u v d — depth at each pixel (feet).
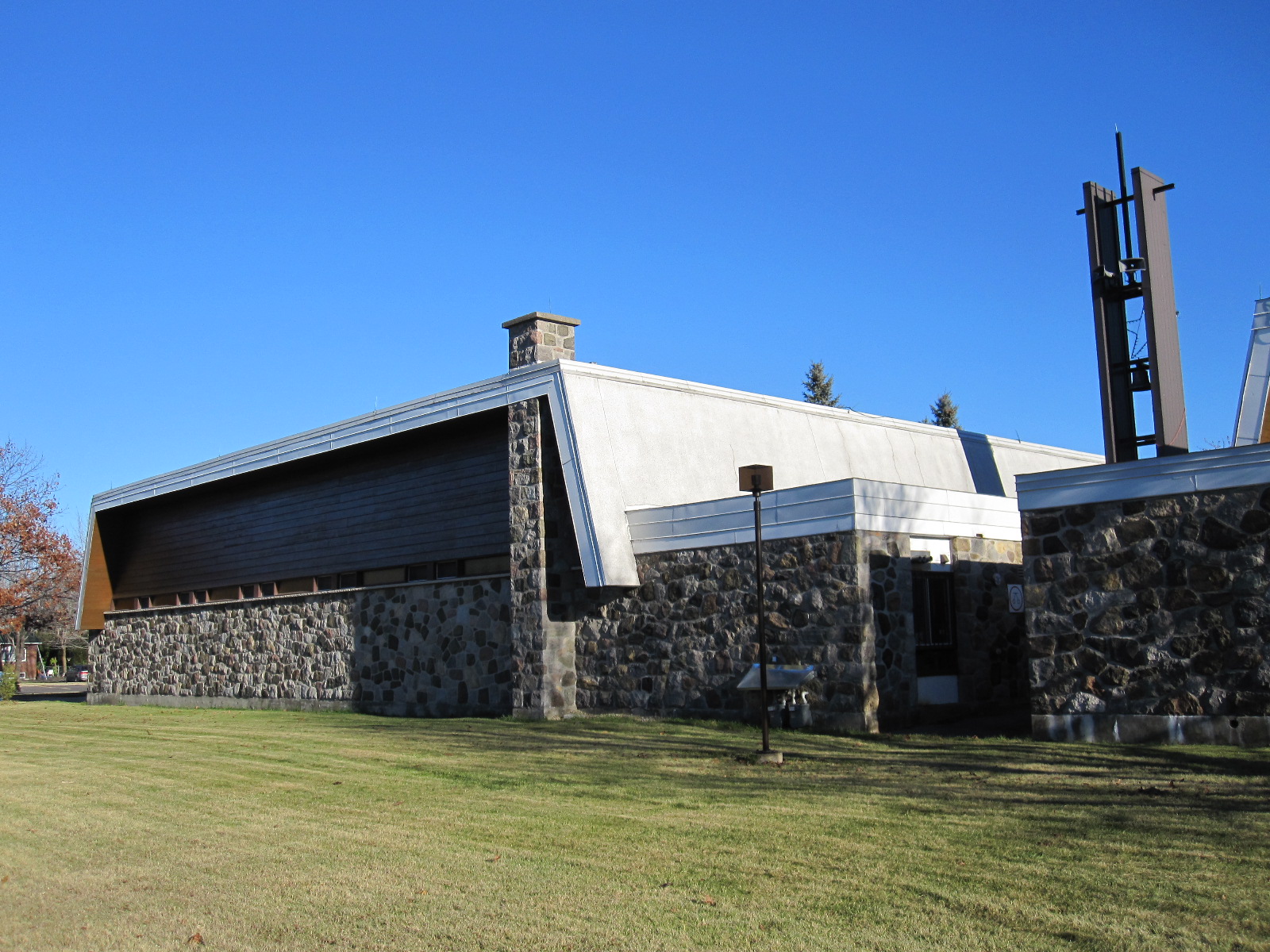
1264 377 48.37
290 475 75.31
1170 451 49.01
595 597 54.70
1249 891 18.66
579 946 17.37
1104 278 51.57
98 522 94.99
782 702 45.85
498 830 25.93
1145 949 16.12
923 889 19.61
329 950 17.65
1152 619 35.88
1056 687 37.86
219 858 24.17
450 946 17.62
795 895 19.61
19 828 28.48
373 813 28.81
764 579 47.52
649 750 39.50
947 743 38.99
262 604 75.92
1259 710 33.50
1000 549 54.08
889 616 45.91
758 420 60.95
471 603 59.47
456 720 55.88
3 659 192.95
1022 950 16.34
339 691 67.92
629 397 55.31
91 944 18.25
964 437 74.02
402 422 62.75
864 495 45.21
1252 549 34.01
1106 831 23.30
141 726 59.31
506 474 58.80
